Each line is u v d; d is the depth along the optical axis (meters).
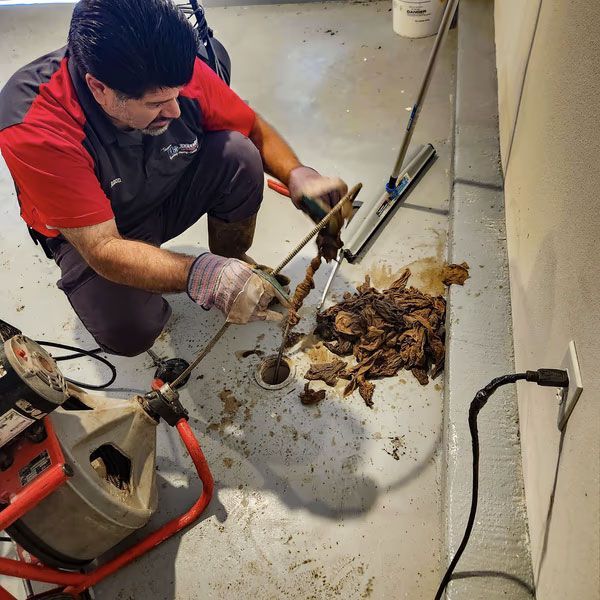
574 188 1.01
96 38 1.00
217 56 1.81
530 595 1.15
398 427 1.53
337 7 3.04
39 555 1.15
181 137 1.42
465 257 1.74
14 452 1.07
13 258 2.09
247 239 1.83
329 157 2.27
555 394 1.05
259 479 1.47
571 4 1.13
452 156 2.14
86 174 1.20
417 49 2.71
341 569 1.32
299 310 1.80
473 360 1.51
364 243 1.93
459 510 1.27
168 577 1.34
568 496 0.92
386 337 1.67
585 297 0.90
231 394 1.63
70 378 1.72
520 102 1.70
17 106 1.18
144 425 1.27
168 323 1.82
